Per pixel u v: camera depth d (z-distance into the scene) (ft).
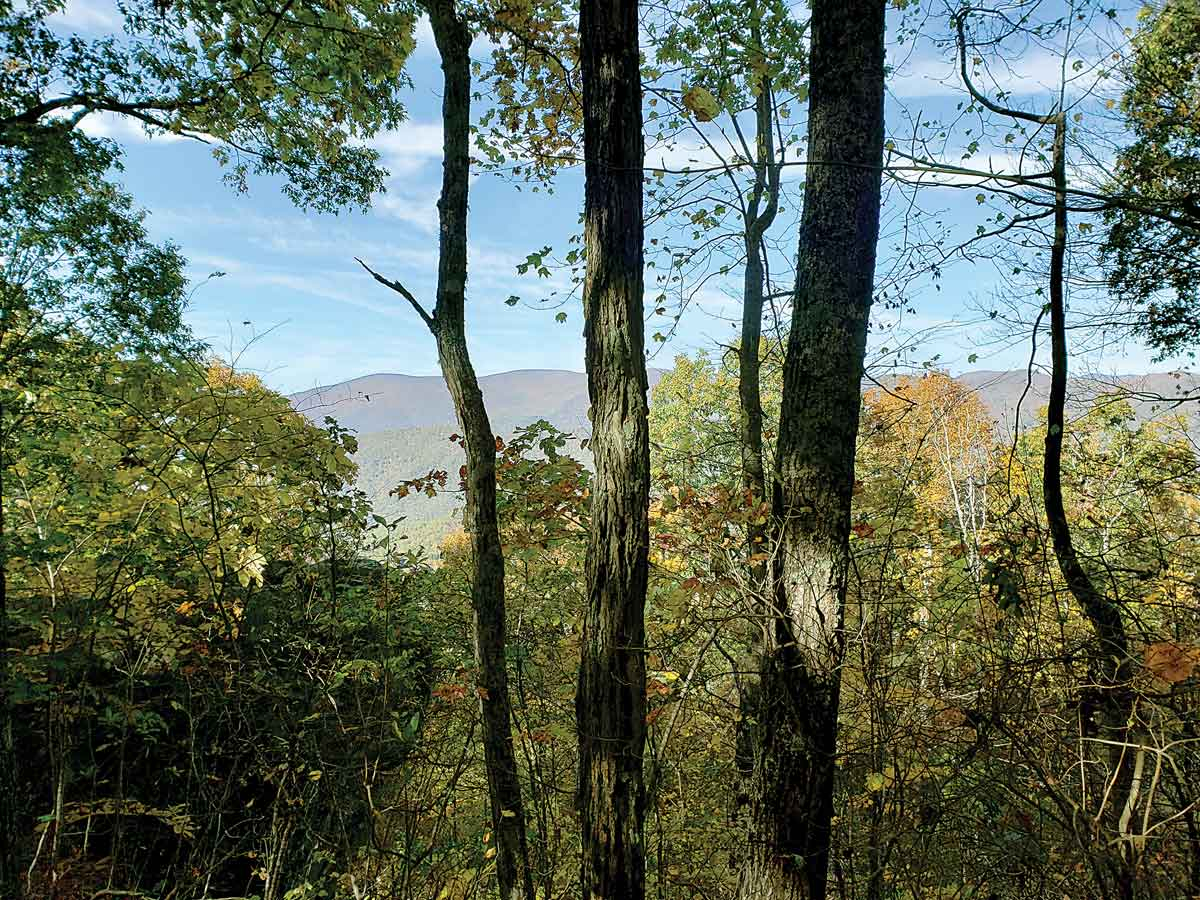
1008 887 8.08
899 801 8.84
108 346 15.34
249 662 13.87
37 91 20.40
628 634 10.20
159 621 13.93
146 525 13.29
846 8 10.63
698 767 15.39
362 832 13.67
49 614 12.31
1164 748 6.02
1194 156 14.15
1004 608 9.32
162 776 15.57
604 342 10.46
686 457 17.84
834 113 10.71
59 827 12.19
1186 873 6.50
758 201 21.93
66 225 18.94
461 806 15.21
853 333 10.62
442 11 14.60
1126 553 11.25
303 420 14.84
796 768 9.86
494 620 13.39
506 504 17.66
